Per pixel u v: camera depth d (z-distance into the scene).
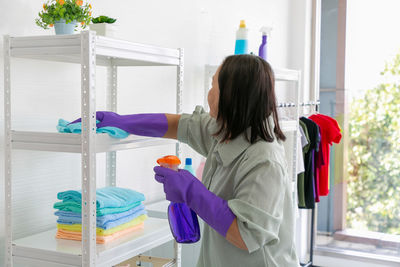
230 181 1.27
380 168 3.69
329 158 3.71
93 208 1.29
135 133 1.45
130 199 1.57
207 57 2.62
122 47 1.39
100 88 1.90
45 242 1.44
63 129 1.38
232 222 1.15
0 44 1.49
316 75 3.91
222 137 1.29
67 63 1.75
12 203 1.55
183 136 1.48
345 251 3.86
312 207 3.17
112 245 1.41
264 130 1.23
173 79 2.36
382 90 3.67
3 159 1.52
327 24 3.87
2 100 1.51
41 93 1.64
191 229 1.39
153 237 1.58
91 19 1.58
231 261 1.26
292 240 1.32
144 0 2.12
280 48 3.56
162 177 1.25
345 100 3.83
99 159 1.91
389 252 3.68
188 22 2.44
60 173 1.74
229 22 2.82
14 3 1.53
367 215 3.76
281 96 3.55
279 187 1.19
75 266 1.31
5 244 1.46
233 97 1.21
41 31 1.64
